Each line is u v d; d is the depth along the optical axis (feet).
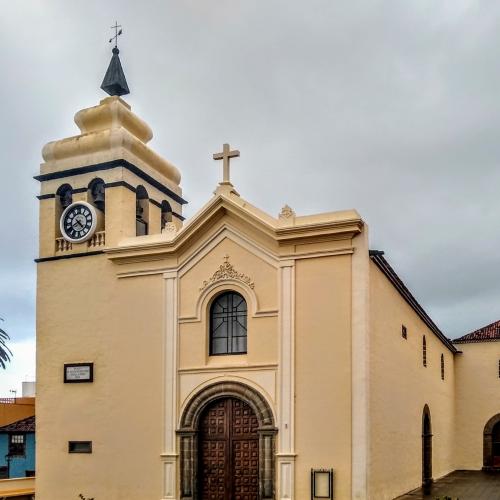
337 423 62.03
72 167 78.38
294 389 64.08
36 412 74.90
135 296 72.59
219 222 69.82
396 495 69.82
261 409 64.90
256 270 67.62
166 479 67.56
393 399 70.90
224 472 66.64
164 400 69.10
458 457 112.98
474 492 76.74
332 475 61.26
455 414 114.52
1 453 116.37
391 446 69.05
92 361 73.41
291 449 63.16
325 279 64.69
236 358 67.62
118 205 75.46
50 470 73.05
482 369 114.52
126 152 77.05
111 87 83.56
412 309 83.05
